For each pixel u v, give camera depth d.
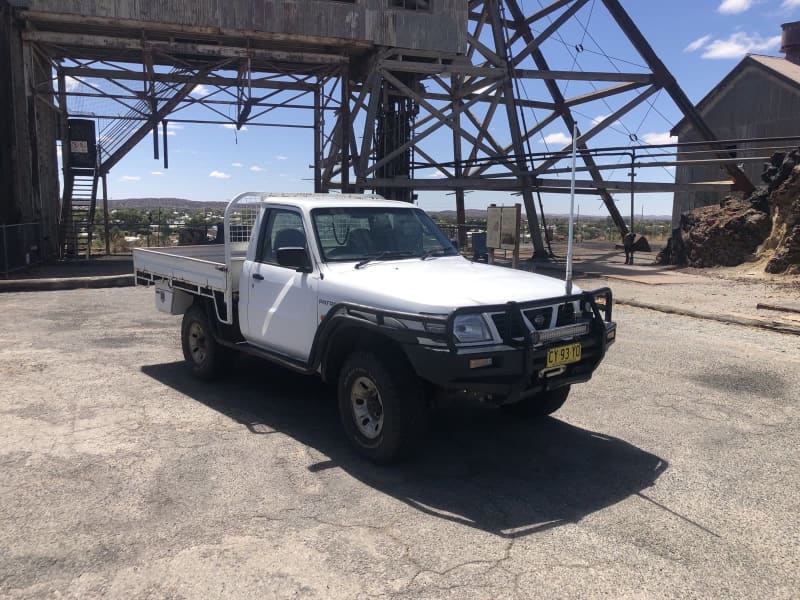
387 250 6.05
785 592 3.29
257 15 20.23
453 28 22.25
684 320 11.07
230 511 4.14
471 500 4.34
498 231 14.96
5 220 19.36
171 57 20.95
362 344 5.12
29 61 19.36
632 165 21.17
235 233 6.85
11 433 5.55
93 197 25.58
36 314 11.77
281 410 6.28
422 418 4.74
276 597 3.22
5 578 3.38
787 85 33.69
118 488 4.46
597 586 3.33
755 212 18.41
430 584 3.34
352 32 21.22
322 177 26.33
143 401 6.52
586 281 16.75
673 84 23.41
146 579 3.38
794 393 6.80
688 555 3.64
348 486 4.54
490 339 4.52
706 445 5.36
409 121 24.17
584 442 5.44
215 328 6.91
